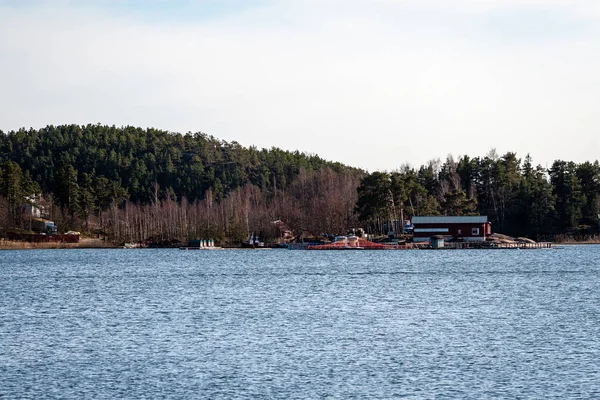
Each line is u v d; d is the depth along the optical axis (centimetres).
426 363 7419
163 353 7912
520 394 6322
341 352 7925
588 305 11756
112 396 6312
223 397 6266
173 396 6300
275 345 8319
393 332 9131
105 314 10962
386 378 6838
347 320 10150
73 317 10675
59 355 7844
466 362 7444
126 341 8612
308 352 7938
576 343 8369
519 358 7612
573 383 6644
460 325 9681
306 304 12006
